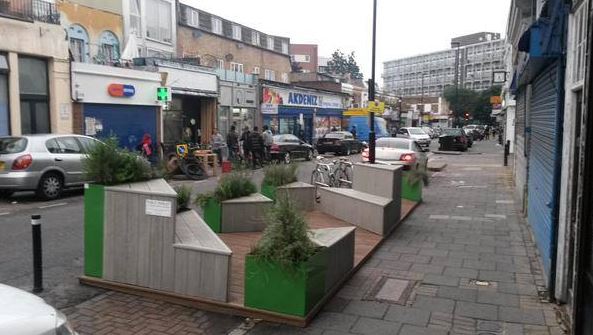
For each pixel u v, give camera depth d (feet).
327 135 116.98
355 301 19.08
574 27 17.48
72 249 26.73
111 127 72.64
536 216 27.58
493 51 366.43
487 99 292.81
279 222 17.34
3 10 58.65
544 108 24.11
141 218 19.19
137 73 76.07
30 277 21.83
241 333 16.24
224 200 29.99
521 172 43.24
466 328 16.84
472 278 22.15
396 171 32.42
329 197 35.70
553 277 19.40
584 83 14.60
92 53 82.02
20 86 60.59
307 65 285.84
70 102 66.44
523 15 39.88
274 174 37.60
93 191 20.29
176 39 104.73
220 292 17.94
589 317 13.64
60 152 45.37
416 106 319.27
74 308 18.20
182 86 86.94
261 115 116.26
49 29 63.00
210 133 96.99
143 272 19.33
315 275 17.53
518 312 18.24
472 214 37.96
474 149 149.48
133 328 16.60
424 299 19.44
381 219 29.09
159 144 78.74
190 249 18.35
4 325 9.09
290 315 16.96
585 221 14.17
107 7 84.79
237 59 130.31
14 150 43.16
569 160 18.12
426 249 27.17
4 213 37.42
